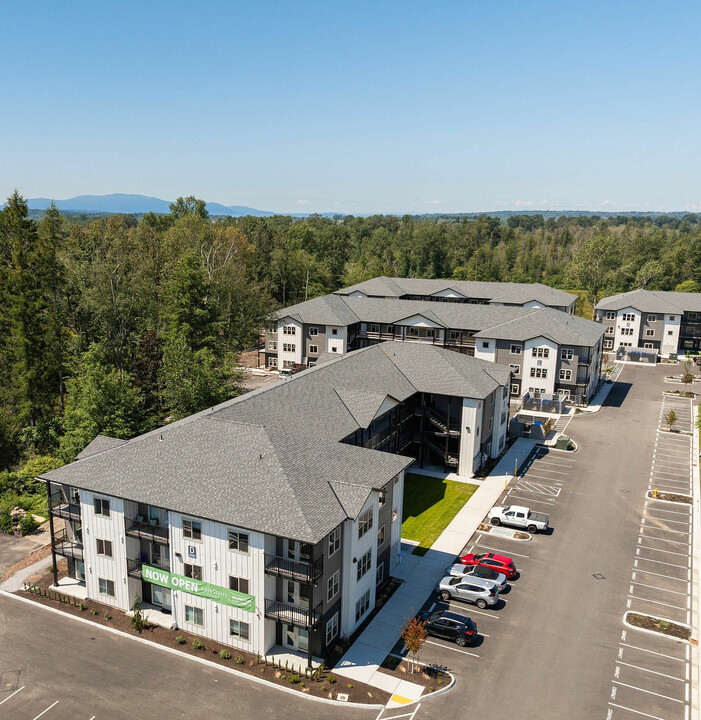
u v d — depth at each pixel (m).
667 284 156.62
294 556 30.47
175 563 32.41
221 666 30.02
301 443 35.34
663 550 41.66
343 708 26.98
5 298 65.12
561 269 183.75
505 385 58.66
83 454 38.59
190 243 103.81
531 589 36.88
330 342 92.50
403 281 125.38
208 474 32.53
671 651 31.08
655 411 75.94
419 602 35.72
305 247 166.62
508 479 54.06
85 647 31.47
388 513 37.22
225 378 62.81
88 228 100.44
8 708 27.05
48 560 40.78
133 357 68.06
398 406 52.47
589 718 26.44
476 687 28.44
